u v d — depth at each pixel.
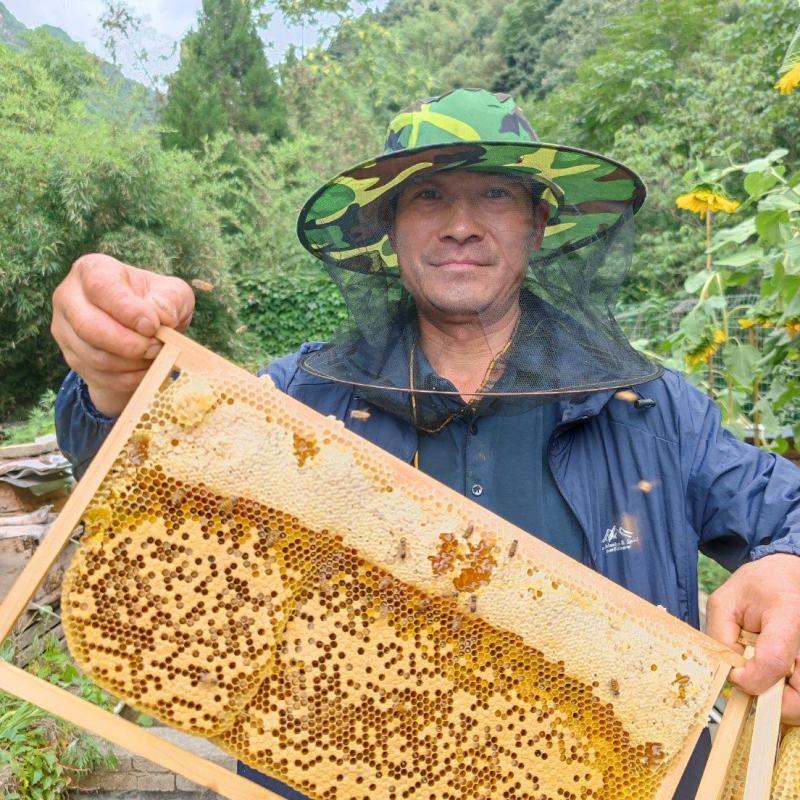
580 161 0.66
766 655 0.57
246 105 12.41
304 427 0.57
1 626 0.51
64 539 0.53
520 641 0.58
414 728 0.58
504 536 0.58
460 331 0.73
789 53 1.24
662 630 0.59
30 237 4.80
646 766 0.58
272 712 0.56
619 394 0.76
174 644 0.55
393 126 0.74
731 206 1.60
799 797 0.58
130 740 0.52
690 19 8.98
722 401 1.67
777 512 0.70
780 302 1.49
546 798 0.59
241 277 7.78
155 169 5.45
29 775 1.42
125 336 0.55
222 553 0.56
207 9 13.34
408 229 0.72
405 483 0.58
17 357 4.94
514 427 0.73
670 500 0.73
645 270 5.84
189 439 0.55
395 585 0.58
